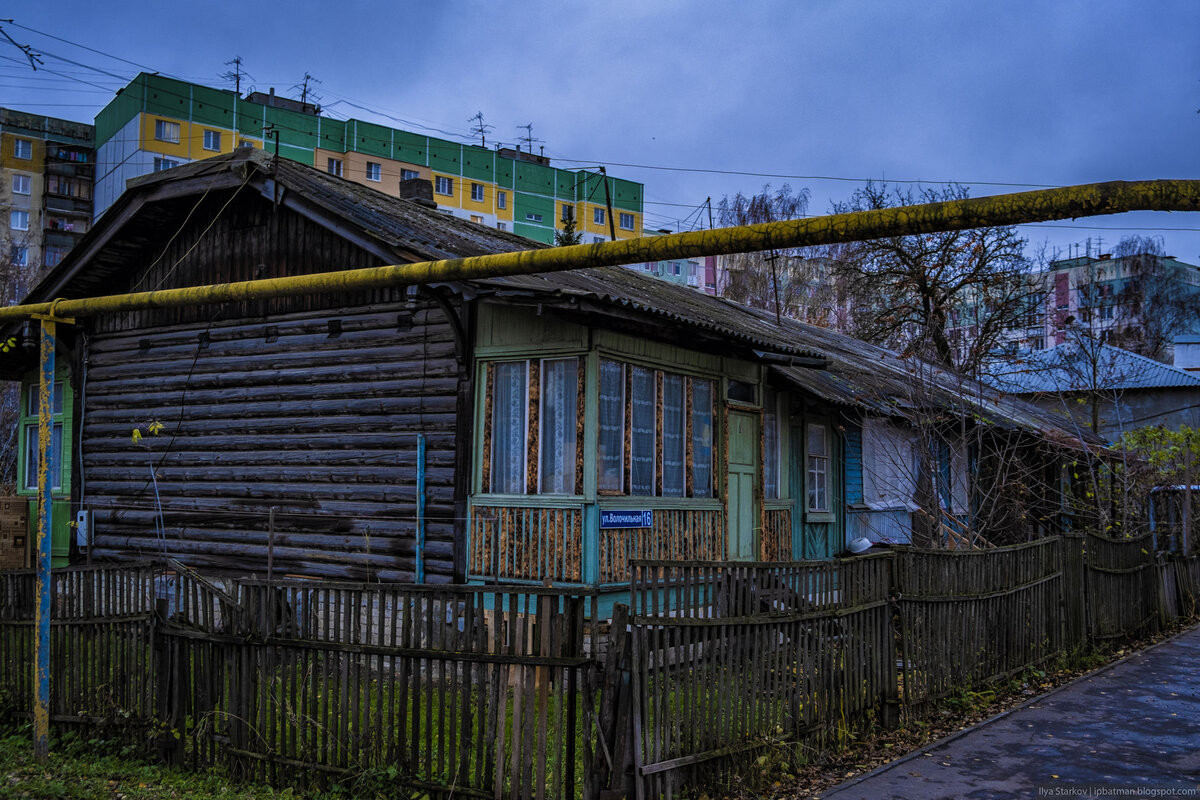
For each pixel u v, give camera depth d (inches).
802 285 1680.6
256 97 2071.9
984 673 343.0
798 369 520.4
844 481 553.3
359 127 2064.5
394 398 393.4
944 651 319.6
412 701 228.1
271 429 430.3
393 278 215.6
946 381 707.4
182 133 1925.4
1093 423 858.8
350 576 395.2
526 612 217.3
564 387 350.3
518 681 216.1
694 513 395.9
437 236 404.2
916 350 634.2
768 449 480.1
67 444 518.3
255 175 418.3
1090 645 423.5
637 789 205.8
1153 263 2276.1
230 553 434.6
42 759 260.8
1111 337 1776.6
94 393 500.7
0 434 1021.2
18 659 302.8
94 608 285.6
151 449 472.1
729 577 238.4
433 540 374.6
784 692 252.8
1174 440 605.6
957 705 318.7
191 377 462.0
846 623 277.1
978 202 154.1
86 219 2192.4
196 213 470.6
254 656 252.2
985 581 349.1
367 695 233.6
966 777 244.8
